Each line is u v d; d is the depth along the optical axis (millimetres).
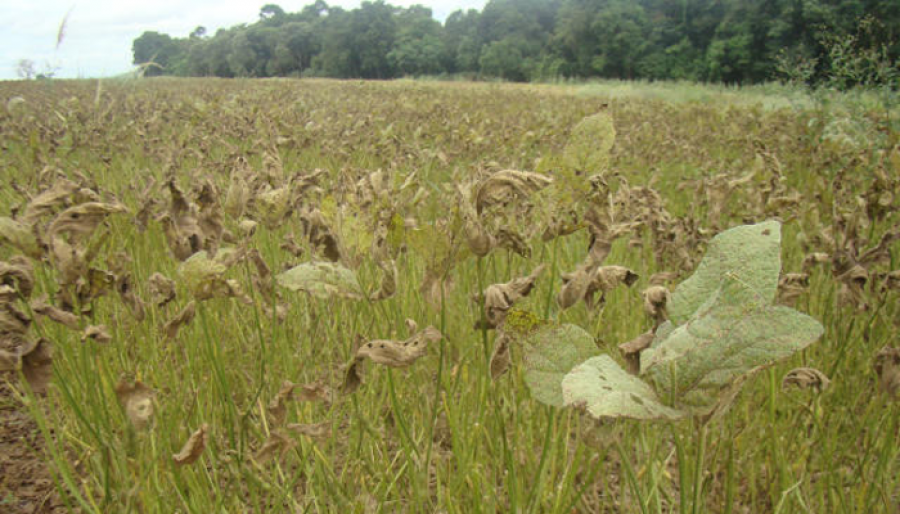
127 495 1100
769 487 1702
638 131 7750
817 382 1126
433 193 3705
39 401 2322
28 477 1923
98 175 4672
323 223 1226
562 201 922
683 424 1600
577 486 1729
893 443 1661
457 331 2018
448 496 1325
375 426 1744
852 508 1525
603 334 2248
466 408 1644
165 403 1773
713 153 7676
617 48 51875
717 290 609
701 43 50250
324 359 2207
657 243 2254
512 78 62406
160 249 2828
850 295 1664
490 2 71875
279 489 1535
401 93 17375
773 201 2117
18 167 4734
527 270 2453
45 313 1059
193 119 6273
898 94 6367
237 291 1250
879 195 1783
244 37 69125
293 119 6629
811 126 7023
